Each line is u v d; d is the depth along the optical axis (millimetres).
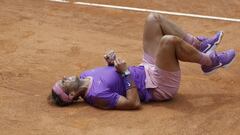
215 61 18719
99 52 24547
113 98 17688
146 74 18375
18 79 21109
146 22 19312
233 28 28141
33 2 32219
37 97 19266
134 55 24250
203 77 21359
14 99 19031
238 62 23016
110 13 30406
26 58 23641
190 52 17859
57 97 18109
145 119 17203
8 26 27969
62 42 25781
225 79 21109
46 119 17344
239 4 32125
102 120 17156
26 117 17562
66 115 17594
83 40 26156
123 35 27078
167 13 30391
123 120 17125
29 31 27266
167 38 17531
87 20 29219
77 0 32656
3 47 25031
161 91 18250
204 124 16875
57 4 31844
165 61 17766
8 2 32062
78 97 18406
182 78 21203
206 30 27891
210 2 32469
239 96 19234
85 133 16344
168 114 17578
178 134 16266
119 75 17984
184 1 32625
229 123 16938
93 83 18000
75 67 22688
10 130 16719
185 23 28953
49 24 28453
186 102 18641
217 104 18438
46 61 23328
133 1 32562
